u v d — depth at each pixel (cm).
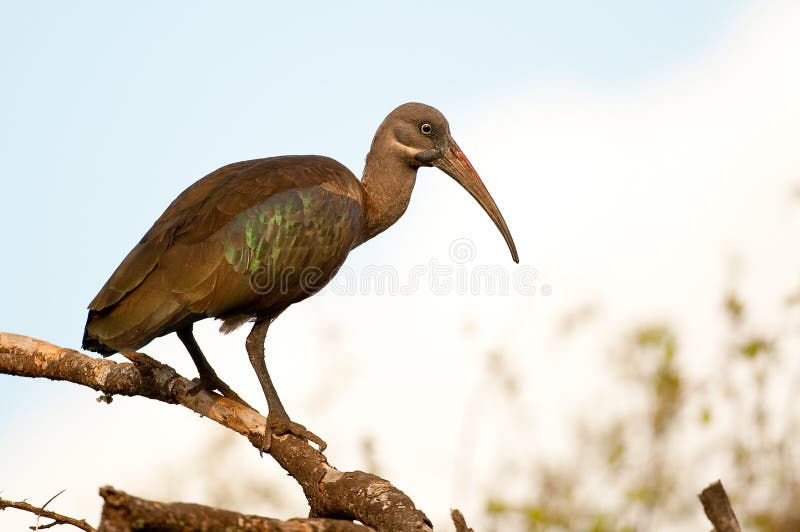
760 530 1488
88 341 1451
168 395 1465
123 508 807
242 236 1473
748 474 1537
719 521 913
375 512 1169
